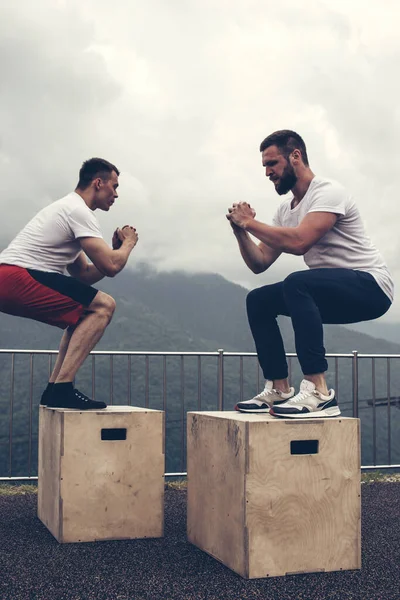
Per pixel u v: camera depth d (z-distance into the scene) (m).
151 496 3.27
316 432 2.66
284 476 2.61
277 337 3.29
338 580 2.54
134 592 2.37
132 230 3.74
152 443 3.29
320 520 2.65
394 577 2.58
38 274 3.41
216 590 2.39
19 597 2.31
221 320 194.38
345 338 111.00
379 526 3.68
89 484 3.18
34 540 3.21
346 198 3.08
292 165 3.17
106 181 3.69
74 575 2.59
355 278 3.03
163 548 3.05
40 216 3.57
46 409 3.58
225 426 2.76
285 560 2.59
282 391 3.26
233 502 2.66
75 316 3.45
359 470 2.72
